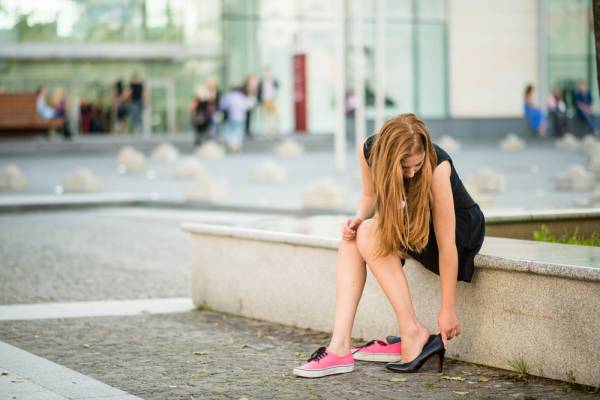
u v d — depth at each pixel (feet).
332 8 190.39
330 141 168.96
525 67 201.67
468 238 27.81
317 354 28.14
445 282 27.71
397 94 192.75
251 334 34.35
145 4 185.26
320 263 34.09
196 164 115.65
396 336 30.66
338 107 115.44
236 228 37.50
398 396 25.53
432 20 194.59
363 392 25.99
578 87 189.78
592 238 37.09
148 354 31.27
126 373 28.58
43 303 42.27
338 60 114.83
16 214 84.07
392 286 28.04
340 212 76.84
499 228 37.50
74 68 182.19
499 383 26.55
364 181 28.66
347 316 28.30
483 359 28.55
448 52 195.93
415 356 28.02
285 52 189.78
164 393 26.14
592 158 115.03
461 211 27.78
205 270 39.60
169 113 188.03
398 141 26.40
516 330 27.48
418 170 26.96
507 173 111.24
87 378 27.53
